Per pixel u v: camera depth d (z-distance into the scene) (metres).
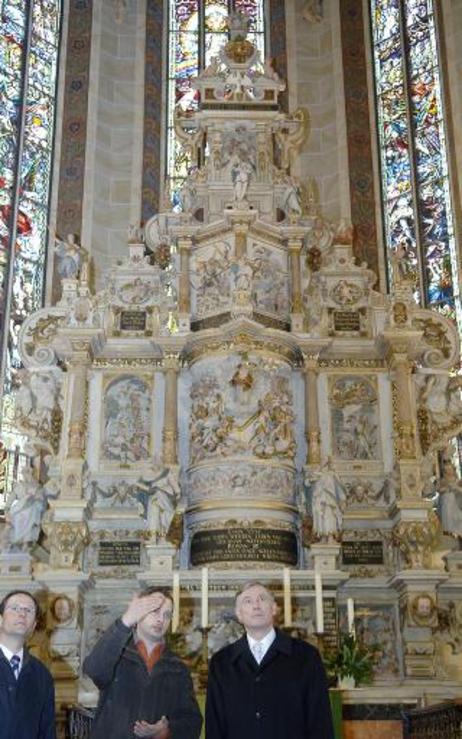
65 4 21.89
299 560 13.09
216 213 15.30
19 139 19.94
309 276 14.99
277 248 15.01
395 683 12.38
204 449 13.32
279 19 22.34
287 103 21.41
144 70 21.55
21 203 19.41
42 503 13.10
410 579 12.48
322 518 12.80
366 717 10.52
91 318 14.21
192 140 16.48
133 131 20.89
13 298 18.50
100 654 5.39
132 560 13.23
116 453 13.76
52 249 19.44
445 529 13.48
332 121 21.20
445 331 14.70
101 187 20.17
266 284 14.62
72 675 11.97
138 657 5.45
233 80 16.31
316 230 15.47
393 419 13.85
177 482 13.06
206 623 10.34
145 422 13.97
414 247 19.72
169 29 22.53
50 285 19.05
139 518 13.41
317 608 10.09
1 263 18.52
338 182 20.50
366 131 21.09
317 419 13.72
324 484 12.93
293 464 13.45
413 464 13.34
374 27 22.52
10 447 17.36
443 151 20.25
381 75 21.98
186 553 13.11
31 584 12.38
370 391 14.23
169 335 13.91
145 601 5.47
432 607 12.41
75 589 12.40
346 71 21.62
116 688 5.39
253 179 15.64
